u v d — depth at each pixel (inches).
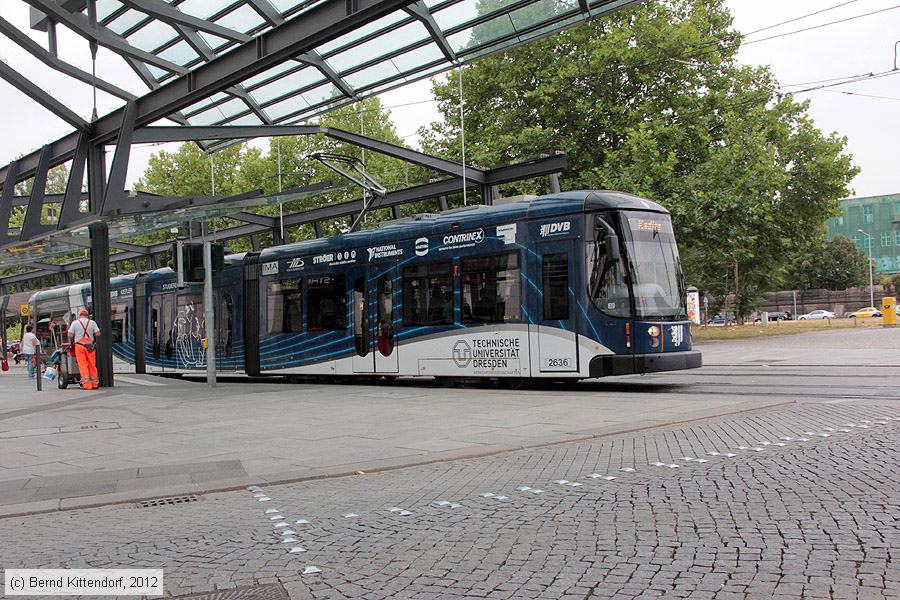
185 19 562.3
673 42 1358.3
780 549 180.9
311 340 790.5
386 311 718.5
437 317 673.6
